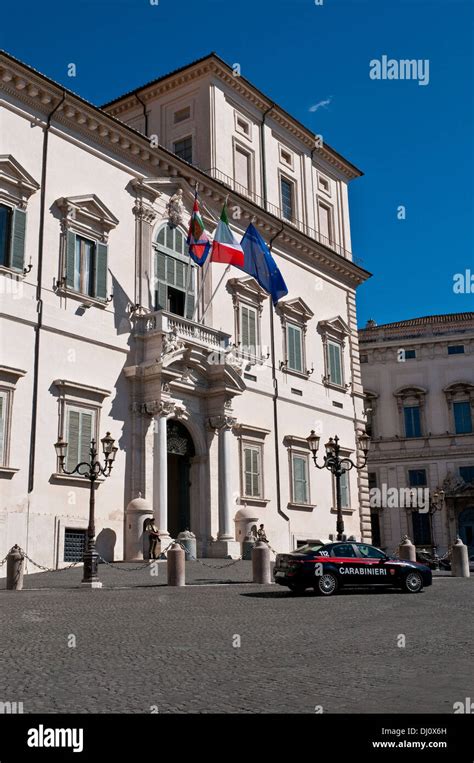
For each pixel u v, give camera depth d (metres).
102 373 26.39
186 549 26.92
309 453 35.56
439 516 57.06
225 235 30.03
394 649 10.18
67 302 25.53
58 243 25.64
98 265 26.94
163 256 30.06
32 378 23.91
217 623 12.63
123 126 28.17
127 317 27.81
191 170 31.19
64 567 23.78
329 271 39.81
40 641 10.42
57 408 24.59
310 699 7.19
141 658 9.27
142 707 6.86
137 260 28.73
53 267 25.30
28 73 24.89
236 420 31.09
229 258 29.97
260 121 37.12
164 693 7.41
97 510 25.39
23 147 25.05
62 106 26.23
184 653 9.66
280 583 18.77
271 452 33.38
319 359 37.78
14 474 22.88
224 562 26.91
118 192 28.42
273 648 10.17
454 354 60.00
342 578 18.66
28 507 23.05
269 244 35.88
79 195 26.55
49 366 24.53
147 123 36.34
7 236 24.02
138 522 25.94
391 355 61.00
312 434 25.31
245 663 9.03
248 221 34.56
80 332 25.73
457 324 60.28
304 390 36.12
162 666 8.77
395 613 14.62
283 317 35.75
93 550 19.06
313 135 40.00
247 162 35.88
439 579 25.66
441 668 8.81
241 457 31.61
